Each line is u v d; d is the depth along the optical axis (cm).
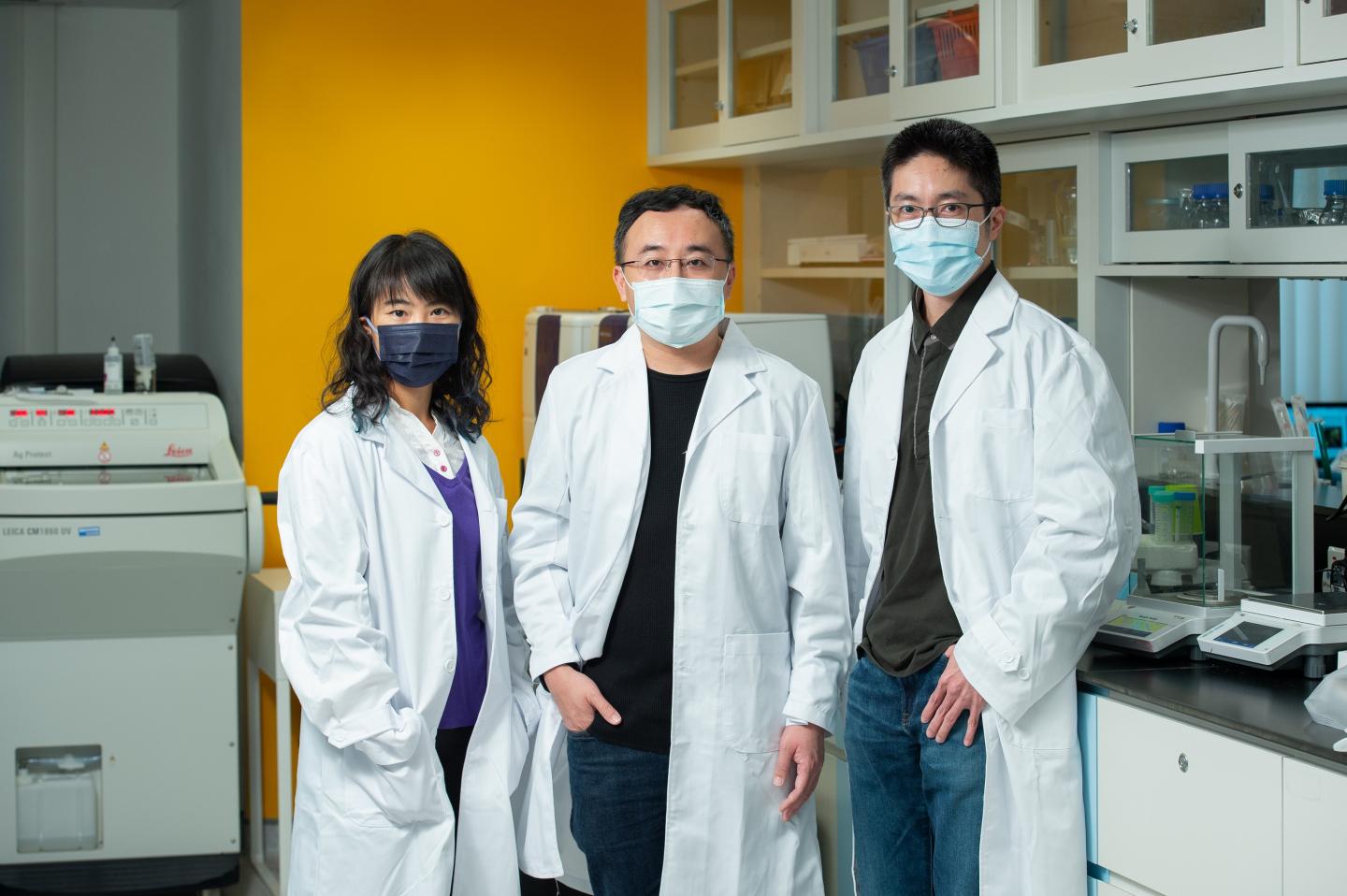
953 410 192
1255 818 168
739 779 197
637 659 200
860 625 207
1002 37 270
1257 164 243
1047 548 181
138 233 438
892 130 298
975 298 198
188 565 286
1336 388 310
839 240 350
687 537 198
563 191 373
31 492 273
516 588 211
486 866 204
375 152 349
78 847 301
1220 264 250
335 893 196
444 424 215
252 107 333
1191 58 234
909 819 202
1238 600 211
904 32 296
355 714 190
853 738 205
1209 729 175
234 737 305
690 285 194
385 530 202
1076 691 191
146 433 311
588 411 206
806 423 206
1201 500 211
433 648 202
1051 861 185
